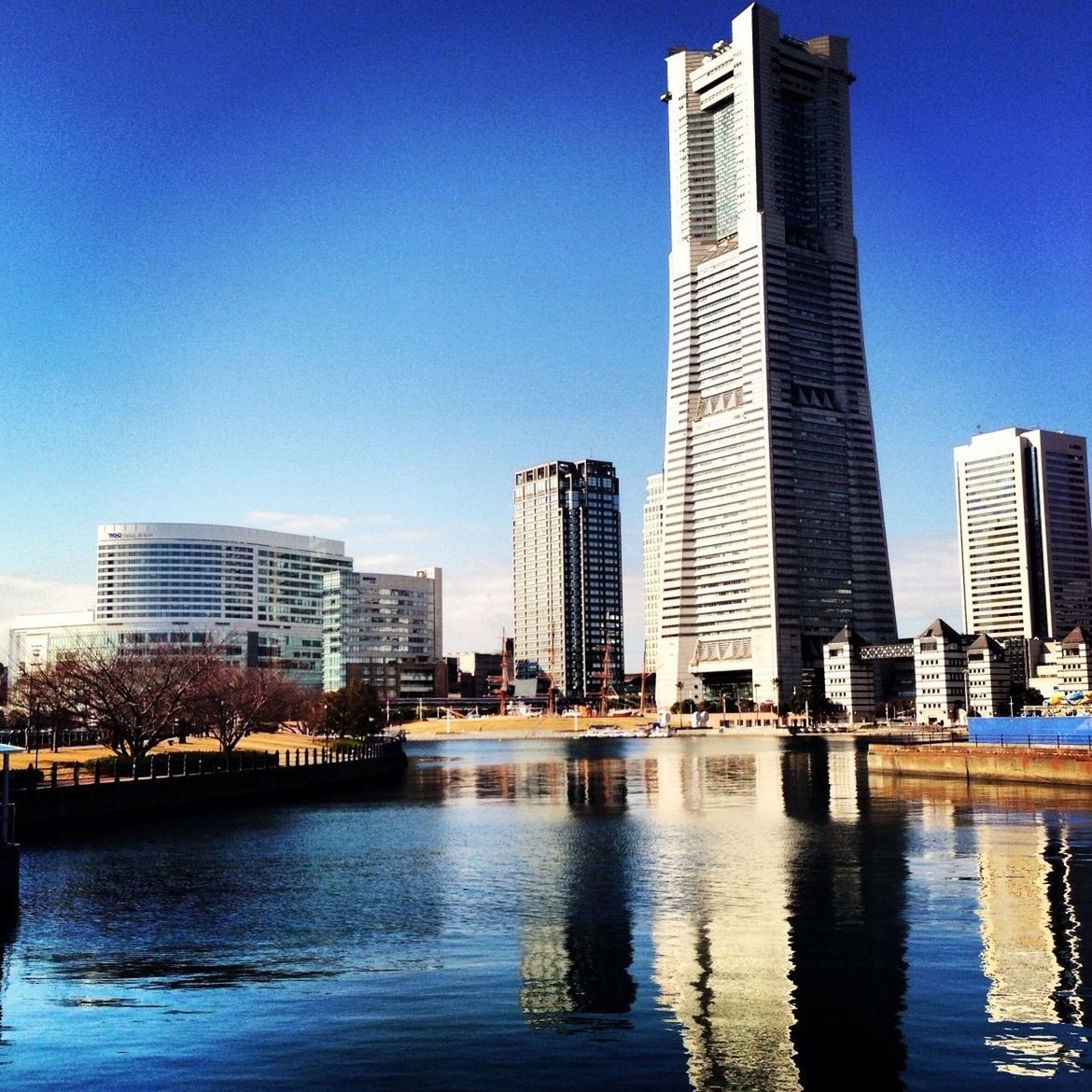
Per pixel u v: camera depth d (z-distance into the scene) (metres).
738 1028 30.31
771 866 58.84
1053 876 54.19
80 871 58.66
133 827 79.75
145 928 43.75
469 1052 28.36
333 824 82.25
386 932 42.72
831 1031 29.94
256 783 105.81
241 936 42.16
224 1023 30.84
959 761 123.12
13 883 48.56
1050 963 36.84
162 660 136.75
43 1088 25.97
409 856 64.19
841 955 38.38
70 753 117.69
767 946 39.78
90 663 146.75
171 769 94.69
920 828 75.62
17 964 37.81
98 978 35.88
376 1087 25.89
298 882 54.84
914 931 42.03
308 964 37.62
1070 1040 29.03
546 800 105.25
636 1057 28.02
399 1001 32.94
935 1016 31.11
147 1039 29.45
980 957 37.84
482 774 154.38
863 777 129.88
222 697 136.12
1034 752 114.25
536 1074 26.75
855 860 60.81
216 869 59.34
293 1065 27.41
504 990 34.16
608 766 169.75
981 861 59.69
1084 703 196.88
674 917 45.09
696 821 82.44
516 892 51.53
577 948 39.81
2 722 173.38
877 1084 26.08
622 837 72.81
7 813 49.69
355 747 154.25
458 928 43.53
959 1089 25.66
